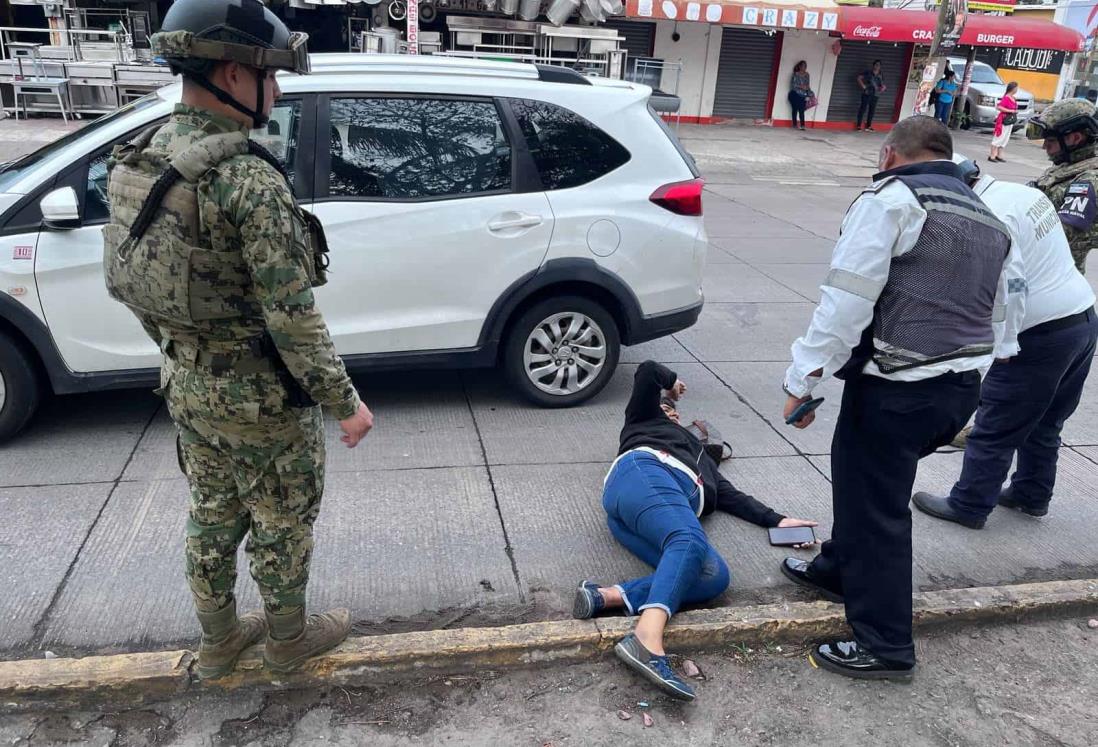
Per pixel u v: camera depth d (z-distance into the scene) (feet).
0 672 8.70
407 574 11.04
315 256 7.70
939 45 47.37
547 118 15.05
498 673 9.53
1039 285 11.43
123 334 13.64
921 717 9.20
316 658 9.14
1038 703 9.49
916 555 12.13
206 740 8.45
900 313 8.89
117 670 8.81
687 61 74.49
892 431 9.16
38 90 49.21
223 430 7.59
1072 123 13.32
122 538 11.44
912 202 8.67
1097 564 12.09
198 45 6.66
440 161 14.57
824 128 79.61
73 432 14.48
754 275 27.22
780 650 10.09
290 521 8.23
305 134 13.91
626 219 15.26
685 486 11.62
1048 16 97.71
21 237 12.87
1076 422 16.92
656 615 9.60
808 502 13.41
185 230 6.86
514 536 12.02
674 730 8.87
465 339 15.12
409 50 37.81
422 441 14.75
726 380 18.29
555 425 15.57
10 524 11.66
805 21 69.00
